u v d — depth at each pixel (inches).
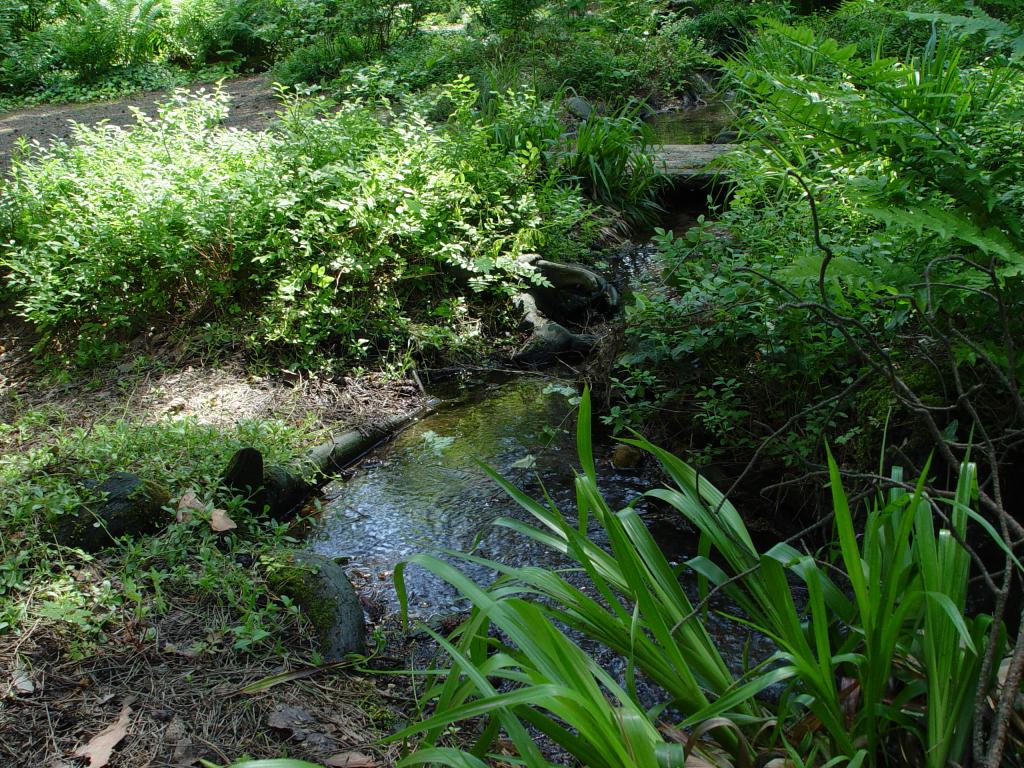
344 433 176.9
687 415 158.4
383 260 223.9
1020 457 111.5
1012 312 101.1
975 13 106.6
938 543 68.8
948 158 99.0
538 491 156.5
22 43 592.7
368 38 560.1
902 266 98.9
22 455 144.0
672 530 143.6
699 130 417.4
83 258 214.7
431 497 156.4
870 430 123.5
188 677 100.0
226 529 130.7
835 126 109.4
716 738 70.4
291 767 52.8
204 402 184.2
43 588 111.7
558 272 232.7
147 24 601.9
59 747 88.7
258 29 604.4
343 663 105.7
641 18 598.5
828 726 65.1
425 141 250.7
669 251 174.7
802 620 114.8
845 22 393.7
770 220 179.0
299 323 205.0
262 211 215.3
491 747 78.6
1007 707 59.1
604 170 305.9
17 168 261.7
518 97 349.1
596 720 54.4
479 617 68.5
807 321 134.6
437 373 208.7
